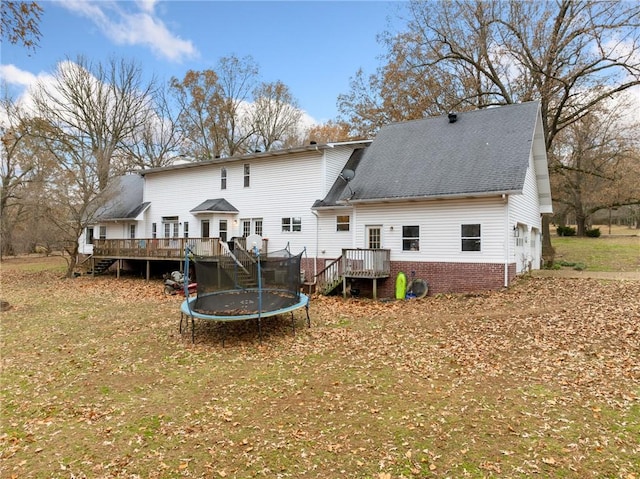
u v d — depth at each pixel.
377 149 19.17
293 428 5.45
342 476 4.32
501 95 23.75
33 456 4.98
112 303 15.73
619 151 26.36
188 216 24.55
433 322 10.92
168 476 4.46
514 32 21.53
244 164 22.53
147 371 8.04
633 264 20.34
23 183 30.81
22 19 7.31
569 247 28.17
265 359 8.54
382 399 6.27
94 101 32.97
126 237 27.83
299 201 20.47
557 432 5.05
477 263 14.78
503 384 6.64
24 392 7.09
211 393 6.82
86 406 6.44
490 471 4.30
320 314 12.98
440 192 14.91
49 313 13.92
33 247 37.38
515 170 14.13
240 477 4.38
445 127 18.44
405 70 26.73
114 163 27.89
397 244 16.55
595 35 19.19
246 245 20.28
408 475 4.29
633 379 6.52
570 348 8.09
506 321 10.27
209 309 10.48
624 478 4.09
